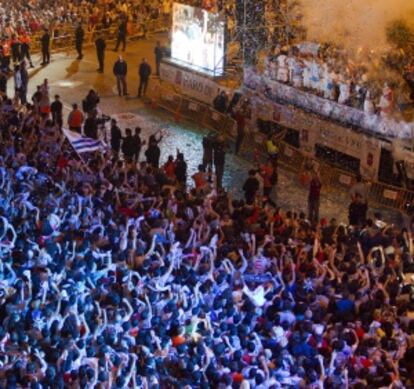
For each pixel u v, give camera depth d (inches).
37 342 1249.4
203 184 2016.5
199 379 1231.5
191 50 2888.8
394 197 2214.6
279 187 2320.4
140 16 3654.0
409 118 2303.2
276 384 1251.2
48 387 1167.0
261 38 2807.6
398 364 1365.7
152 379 1227.9
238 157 2490.2
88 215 1663.4
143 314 1341.0
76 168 1921.8
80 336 1280.8
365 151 2320.4
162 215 1729.8
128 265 1504.7
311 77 2500.0
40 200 1705.2
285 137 2524.6
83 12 3590.1
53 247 1465.3
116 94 2977.4
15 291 1336.1
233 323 1378.0
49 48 3275.1
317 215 2116.1
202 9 2817.4
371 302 1476.4
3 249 1464.1
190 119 2753.4
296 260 1619.1
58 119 2507.4
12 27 3257.9
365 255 1702.8
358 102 2400.3
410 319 1470.2
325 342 1369.3
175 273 1478.8
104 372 1196.5
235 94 2647.6
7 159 1931.6
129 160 2198.6
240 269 1536.7
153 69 3238.2
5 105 2346.2
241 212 1820.9
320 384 1267.2
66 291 1364.4
